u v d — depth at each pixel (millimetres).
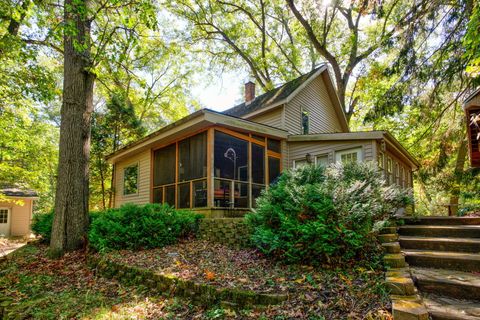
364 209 4184
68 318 3359
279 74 20062
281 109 11367
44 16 6906
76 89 7051
